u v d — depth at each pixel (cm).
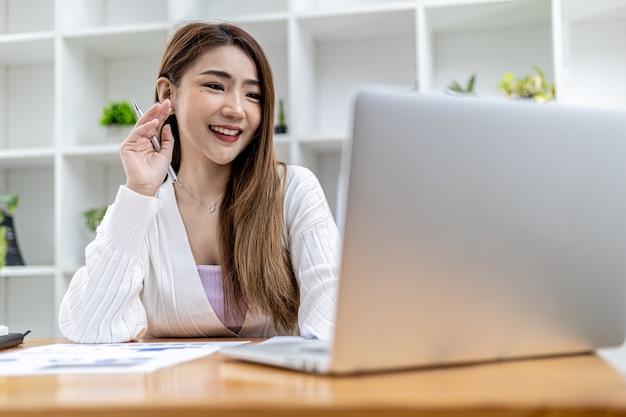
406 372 75
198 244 162
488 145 76
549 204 80
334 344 70
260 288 153
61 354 106
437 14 271
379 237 71
